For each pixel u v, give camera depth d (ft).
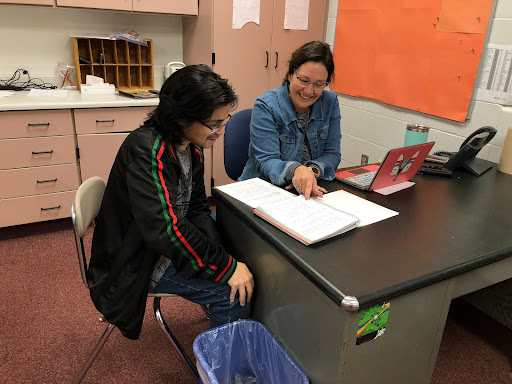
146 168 3.59
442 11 7.11
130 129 8.53
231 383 4.25
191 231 3.76
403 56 7.99
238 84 9.39
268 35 9.30
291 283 3.43
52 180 8.09
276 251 3.58
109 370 5.12
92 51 9.32
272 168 4.88
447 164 5.64
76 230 3.82
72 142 8.04
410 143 6.22
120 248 3.94
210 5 8.55
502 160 5.69
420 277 2.96
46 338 5.58
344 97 9.70
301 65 4.95
